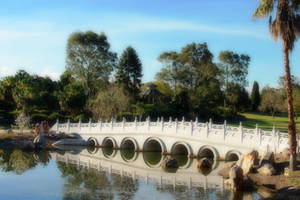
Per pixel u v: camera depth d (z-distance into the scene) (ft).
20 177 107.65
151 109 242.58
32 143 172.14
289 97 87.40
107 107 223.92
